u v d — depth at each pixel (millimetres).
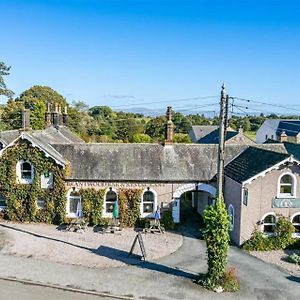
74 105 107625
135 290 19266
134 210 30625
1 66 75938
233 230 28000
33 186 30438
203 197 34438
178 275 21312
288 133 81938
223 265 20016
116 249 25266
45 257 23203
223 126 20250
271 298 18859
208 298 18641
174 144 33219
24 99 85938
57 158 30016
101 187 30594
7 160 30406
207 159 32594
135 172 30859
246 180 25828
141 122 91188
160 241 27391
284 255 25141
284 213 26594
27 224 30344
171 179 30672
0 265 21641
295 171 26391
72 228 29156
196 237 28719
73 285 19578
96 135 79562
